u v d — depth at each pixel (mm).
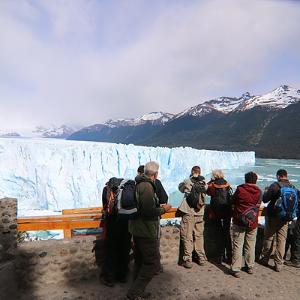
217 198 5504
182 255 5641
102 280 4785
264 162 113500
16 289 4383
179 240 5617
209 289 4773
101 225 5043
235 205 5242
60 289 4590
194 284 4910
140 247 4164
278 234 5492
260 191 5188
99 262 4902
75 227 4980
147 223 4109
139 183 4125
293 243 5773
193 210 5406
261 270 5543
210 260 5855
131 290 4180
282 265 5527
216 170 5652
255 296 4629
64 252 4699
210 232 5922
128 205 4301
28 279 4523
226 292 4703
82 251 4797
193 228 5488
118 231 4594
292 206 5262
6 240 4391
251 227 5117
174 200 34562
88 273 4852
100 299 4363
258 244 6195
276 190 5391
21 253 4488
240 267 5211
